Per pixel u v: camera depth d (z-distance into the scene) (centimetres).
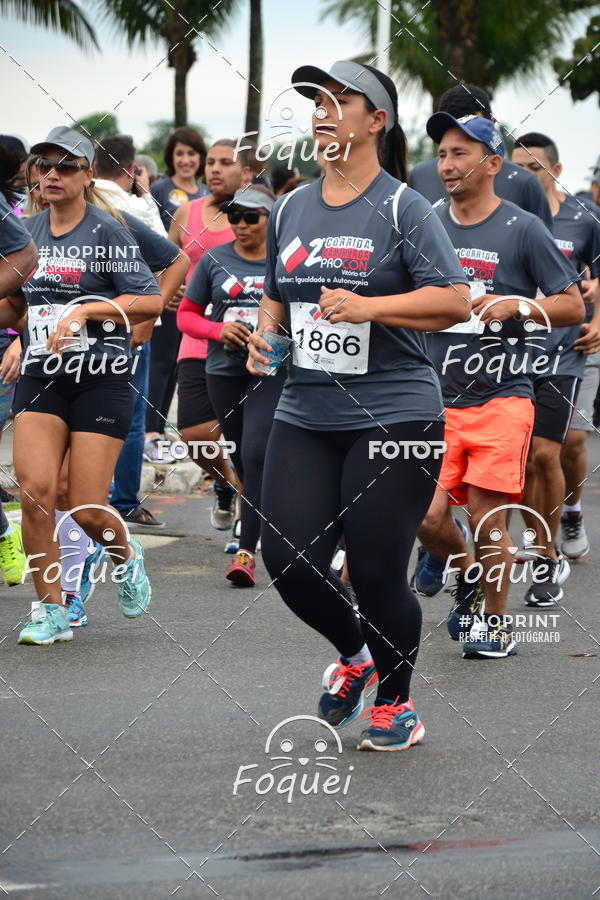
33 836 378
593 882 355
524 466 612
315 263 450
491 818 403
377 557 449
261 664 580
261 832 386
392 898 341
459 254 614
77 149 582
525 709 525
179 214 875
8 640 611
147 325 663
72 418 593
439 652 623
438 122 602
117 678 550
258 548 879
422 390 452
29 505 593
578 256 791
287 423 459
